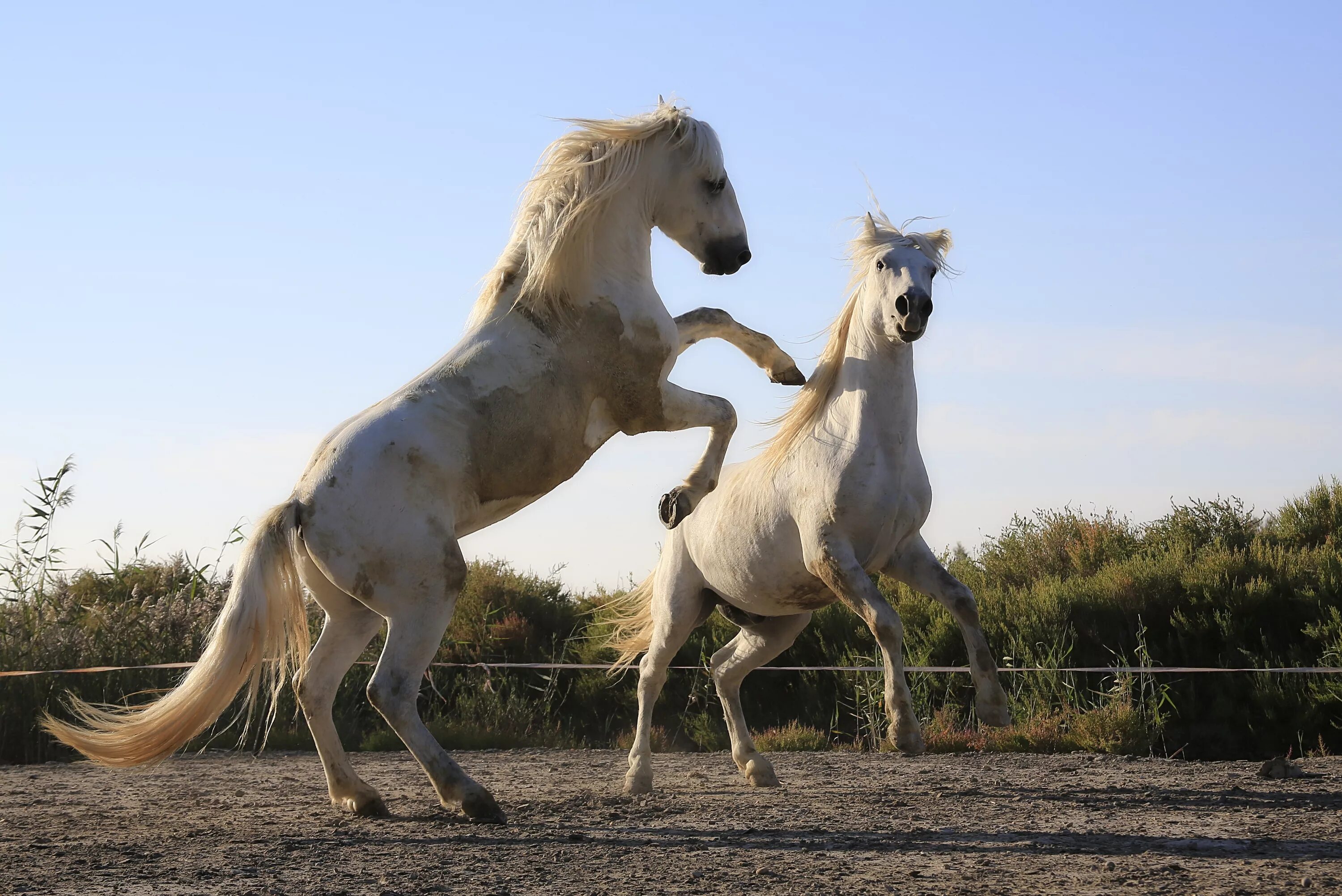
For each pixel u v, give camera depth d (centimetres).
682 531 802
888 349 692
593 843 561
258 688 621
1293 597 1321
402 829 609
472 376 641
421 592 612
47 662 1188
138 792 835
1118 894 430
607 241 682
